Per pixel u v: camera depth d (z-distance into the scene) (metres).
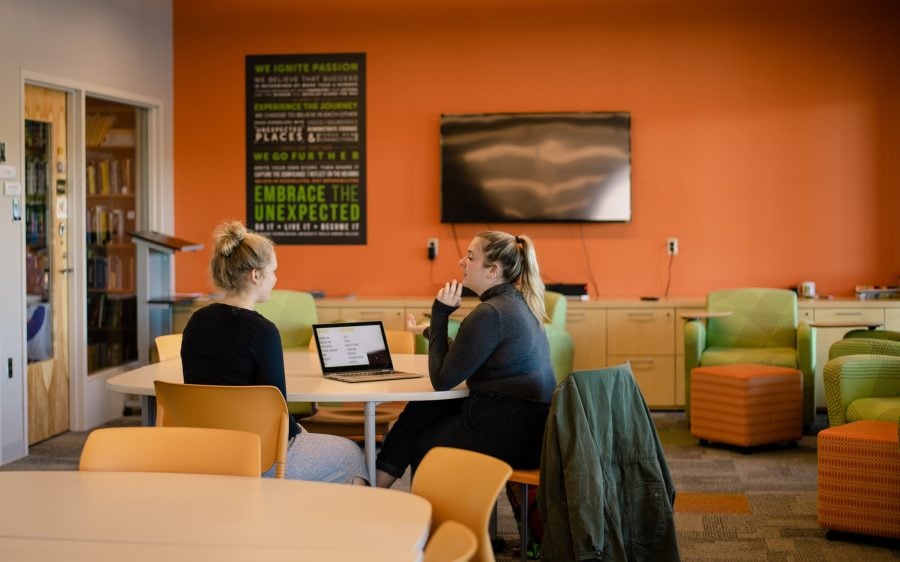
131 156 7.89
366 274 8.27
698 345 7.02
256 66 8.23
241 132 8.28
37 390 6.62
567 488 3.40
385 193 8.23
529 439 3.83
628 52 8.03
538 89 8.09
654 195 8.07
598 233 8.12
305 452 3.63
